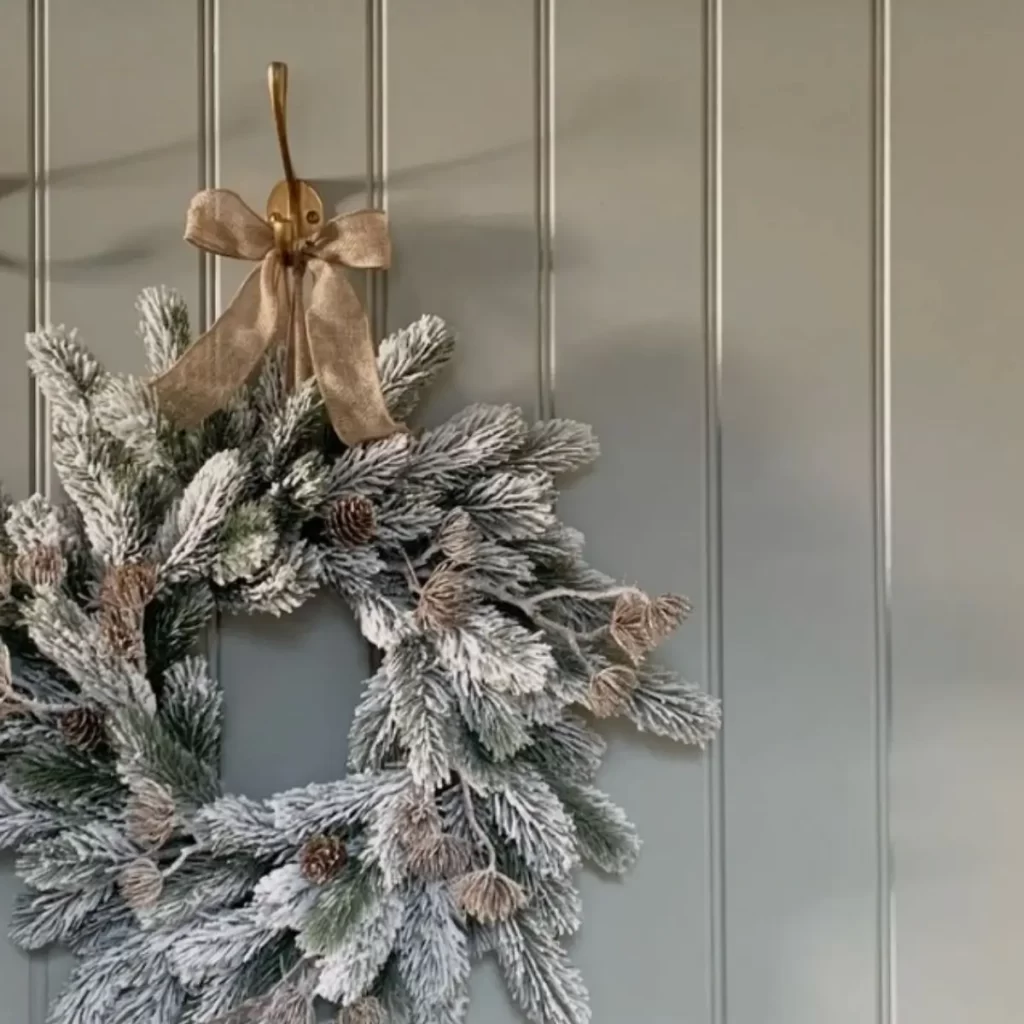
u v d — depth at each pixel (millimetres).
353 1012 594
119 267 678
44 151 673
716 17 714
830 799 713
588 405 707
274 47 684
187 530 590
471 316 699
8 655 575
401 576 650
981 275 722
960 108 722
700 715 670
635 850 663
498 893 579
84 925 642
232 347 609
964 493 724
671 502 709
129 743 584
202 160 682
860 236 719
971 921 720
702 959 704
